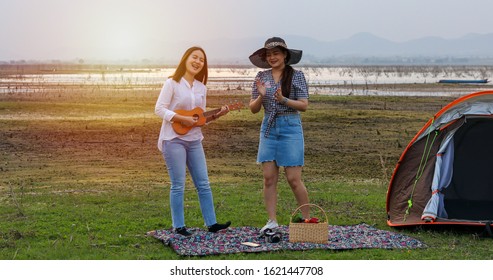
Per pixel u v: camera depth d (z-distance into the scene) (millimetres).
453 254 7684
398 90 45562
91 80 60000
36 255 7527
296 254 7559
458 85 53000
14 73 86062
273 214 8414
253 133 21734
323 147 18641
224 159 16516
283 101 8117
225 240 8102
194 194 11781
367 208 10477
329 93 40938
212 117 8492
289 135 8281
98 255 7539
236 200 11070
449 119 9242
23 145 18500
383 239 8273
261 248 7676
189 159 8469
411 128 23062
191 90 8414
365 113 27531
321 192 11914
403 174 9516
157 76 77062
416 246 7988
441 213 9023
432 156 9289
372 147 18766
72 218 9539
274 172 8406
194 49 8406
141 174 14164
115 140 19656
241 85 51938
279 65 8344
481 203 9656
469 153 9766
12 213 9992
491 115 9125
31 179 13359
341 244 7953
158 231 8570
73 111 27219
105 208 10391
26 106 28656
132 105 30141
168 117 8195
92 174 14094
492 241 8383
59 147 18250
